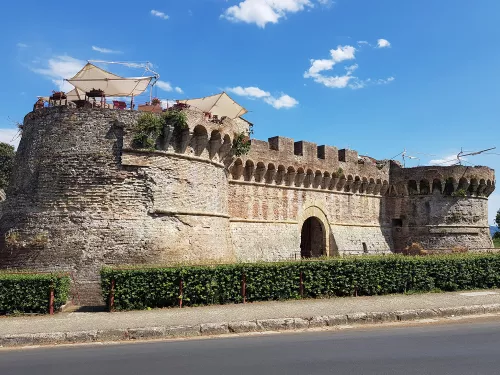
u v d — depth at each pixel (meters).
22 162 26.09
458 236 48.72
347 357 11.68
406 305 19.64
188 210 26.30
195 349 12.88
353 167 45.28
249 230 34.94
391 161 51.25
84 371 10.52
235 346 13.25
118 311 18.69
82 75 30.66
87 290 22.52
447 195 49.19
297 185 39.75
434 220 48.94
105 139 24.67
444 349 12.66
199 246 26.42
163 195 25.16
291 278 21.69
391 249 49.34
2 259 23.86
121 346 13.62
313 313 17.64
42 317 17.44
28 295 18.20
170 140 26.02
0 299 18.02
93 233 23.38
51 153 24.66
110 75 30.95
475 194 50.25
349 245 43.69
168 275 19.55
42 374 10.34
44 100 27.94
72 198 23.86
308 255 43.62
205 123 27.47
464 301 20.91
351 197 45.59
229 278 20.41
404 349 12.66
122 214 23.92
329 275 22.39
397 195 50.56
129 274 19.16
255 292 20.88
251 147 35.47
